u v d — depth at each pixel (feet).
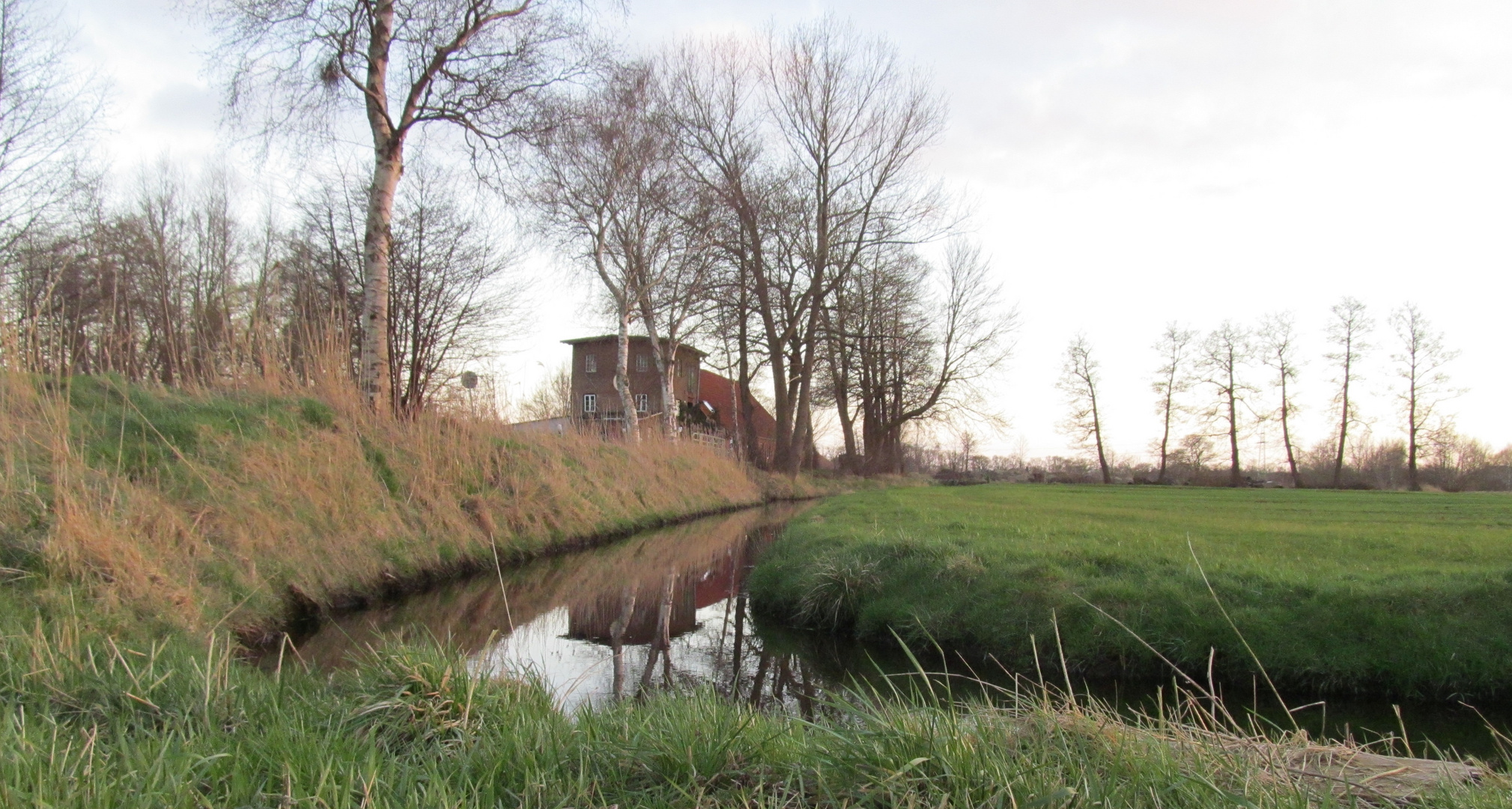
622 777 8.45
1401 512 52.90
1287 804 7.72
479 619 24.64
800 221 86.84
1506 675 17.74
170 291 64.95
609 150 59.82
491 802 7.30
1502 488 129.39
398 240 65.57
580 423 61.72
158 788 6.88
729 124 84.17
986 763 8.11
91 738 7.51
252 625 19.54
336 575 24.31
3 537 16.33
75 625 13.00
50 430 20.12
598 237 66.59
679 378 157.58
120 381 27.22
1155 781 7.93
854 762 8.36
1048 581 23.97
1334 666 18.89
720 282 81.41
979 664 21.99
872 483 114.42
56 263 43.16
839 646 24.59
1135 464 173.27
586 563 36.68
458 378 48.52
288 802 6.79
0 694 9.62
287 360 32.48
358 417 32.01
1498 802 8.05
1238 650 19.79
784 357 99.19
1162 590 22.31
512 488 38.58
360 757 8.45
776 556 34.42
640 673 20.63
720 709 10.68
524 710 10.68
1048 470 183.52
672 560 40.37
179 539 20.18
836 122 86.74
